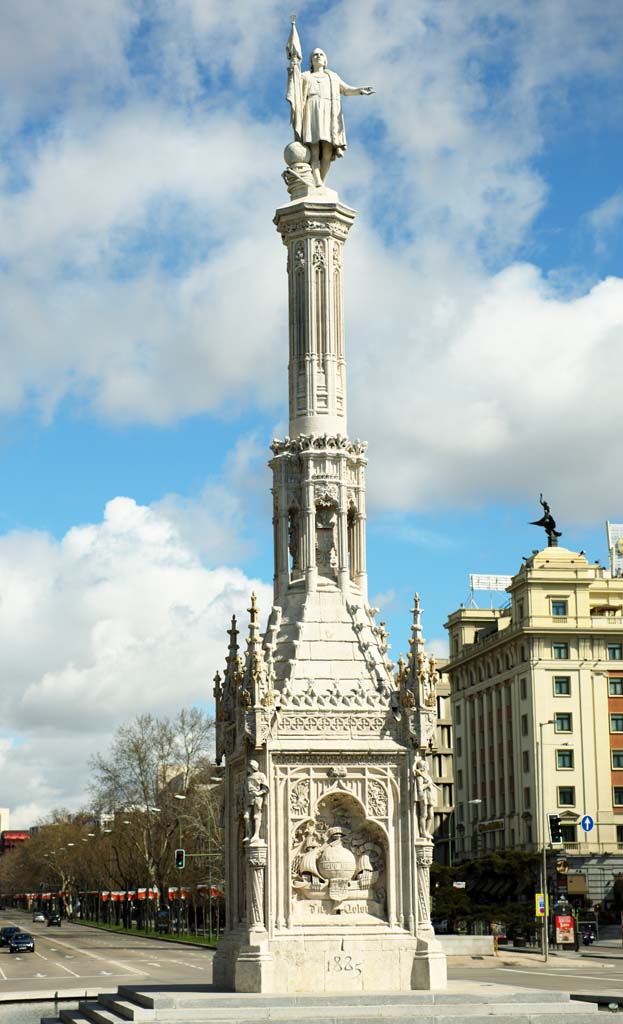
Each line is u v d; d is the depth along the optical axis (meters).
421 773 36.25
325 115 42.34
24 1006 56.53
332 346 40.97
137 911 183.88
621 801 139.12
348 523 40.22
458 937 93.00
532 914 114.06
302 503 39.75
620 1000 45.81
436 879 130.50
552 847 130.38
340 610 38.53
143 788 145.88
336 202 41.31
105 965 86.44
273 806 35.69
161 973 74.94
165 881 151.75
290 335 41.38
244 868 36.75
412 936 35.53
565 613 143.62
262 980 34.28
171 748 147.62
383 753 36.25
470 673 162.25
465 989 35.38
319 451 39.72
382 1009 32.69
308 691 36.66
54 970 81.88
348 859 35.72
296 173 41.94
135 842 153.38
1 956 105.69
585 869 133.75
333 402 40.62
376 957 35.16
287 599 39.16
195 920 146.00
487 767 154.75
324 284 41.16
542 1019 32.66
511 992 34.72
